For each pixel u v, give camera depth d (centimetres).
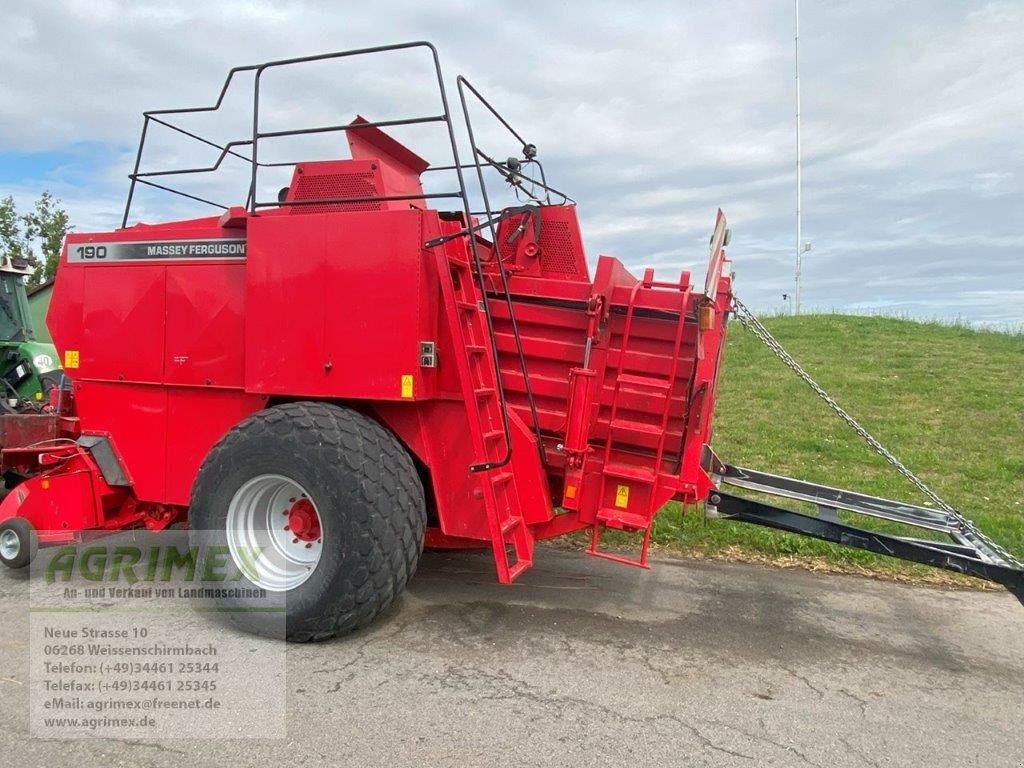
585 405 412
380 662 372
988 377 1241
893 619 461
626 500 418
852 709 343
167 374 471
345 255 402
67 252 502
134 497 506
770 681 368
